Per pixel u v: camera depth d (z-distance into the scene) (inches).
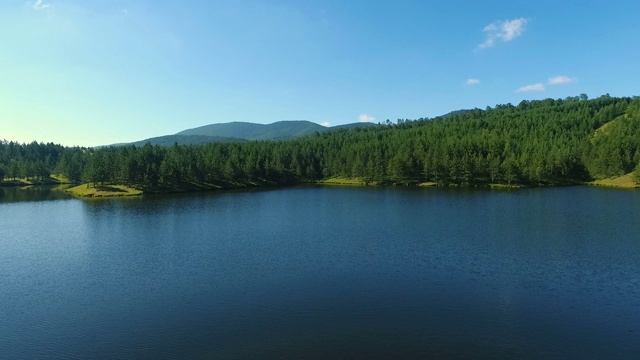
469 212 4160.9
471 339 1408.7
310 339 1424.7
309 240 2957.7
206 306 1736.0
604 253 2426.2
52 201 5925.2
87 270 2287.2
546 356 1295.5
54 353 1370.6
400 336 1437.0
